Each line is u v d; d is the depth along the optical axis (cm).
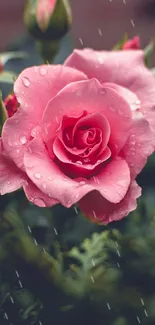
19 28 120
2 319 43
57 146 38
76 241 46
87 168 38
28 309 42
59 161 38
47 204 37
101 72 41
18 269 42
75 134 39
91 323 43
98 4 119
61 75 40
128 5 118
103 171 39
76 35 118
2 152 38
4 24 120
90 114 39
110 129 39
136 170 39
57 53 51
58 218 47
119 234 44
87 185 37
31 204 47
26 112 38
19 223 43
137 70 41
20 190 46
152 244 44
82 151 39
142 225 47
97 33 118
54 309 43
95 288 42
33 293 42
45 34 49
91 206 38
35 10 49
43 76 39
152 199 52
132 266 44
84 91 39
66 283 42
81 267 44
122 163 39
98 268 43
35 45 58
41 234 47
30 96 39
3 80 49
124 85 41
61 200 36
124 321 43
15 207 46
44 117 38
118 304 43
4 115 42
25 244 41
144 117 40
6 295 42
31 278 42
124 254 44
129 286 43
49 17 49
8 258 41
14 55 56
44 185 37
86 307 43
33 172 37
